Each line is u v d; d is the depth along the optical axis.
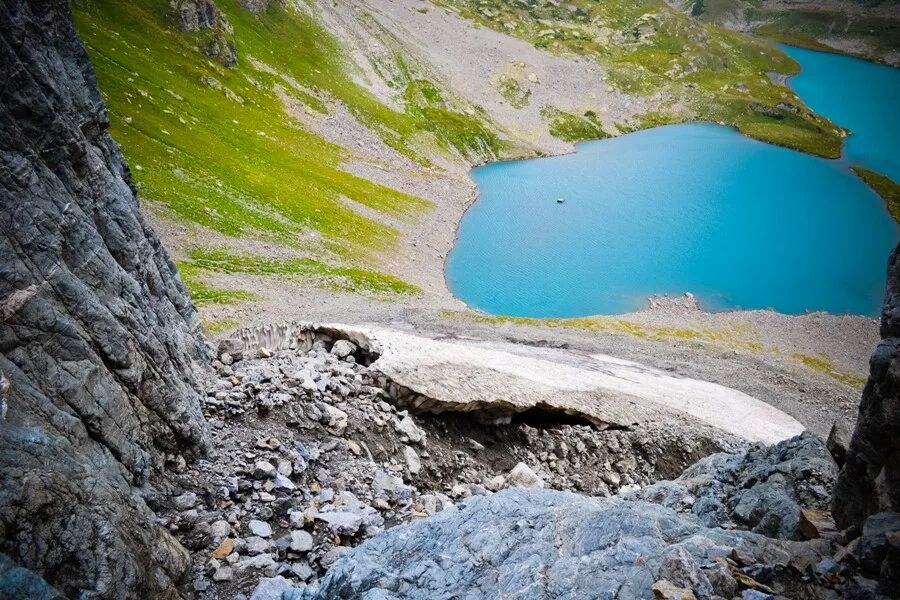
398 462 26.14
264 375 26.39
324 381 27.75
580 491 32.94
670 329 94.38
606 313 103.25
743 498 20.77
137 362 18.08
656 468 39.00
